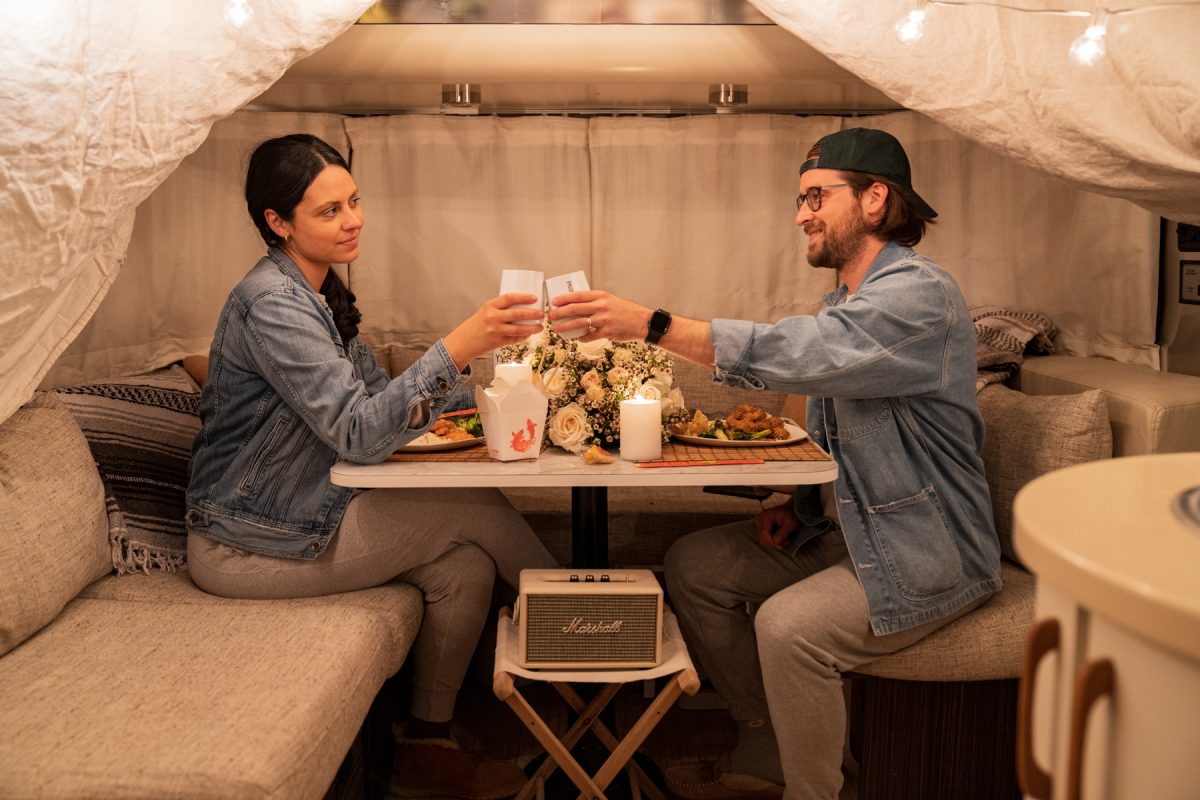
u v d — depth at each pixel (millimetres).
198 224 3248
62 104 1808
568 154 3422
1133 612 792
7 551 1937
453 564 2402
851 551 2117
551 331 2332
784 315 3521
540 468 2068
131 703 1717
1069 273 3168
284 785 1555
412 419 2074
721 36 2965
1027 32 2238
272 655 1911
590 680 2045
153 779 1503
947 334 2133
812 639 2037
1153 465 1105
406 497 2314
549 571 2182
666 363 2318
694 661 3039
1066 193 3191
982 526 2234
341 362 2195
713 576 2412
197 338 3295
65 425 2318
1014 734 2242
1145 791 846
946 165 3371
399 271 3473
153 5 1973
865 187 2262
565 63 2982
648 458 2129
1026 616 2199
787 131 3416
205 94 2104
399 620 2225
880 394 2086
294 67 2988
